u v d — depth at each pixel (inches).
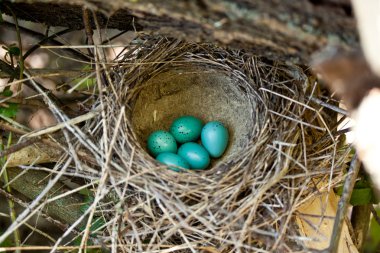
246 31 19.4
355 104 19.0
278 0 18.3
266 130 23.7
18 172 25.6
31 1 21.3
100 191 22.9
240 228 22.0
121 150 23.4
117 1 19.5
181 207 22.3
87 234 23.0
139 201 22.9
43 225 29.7
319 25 18.3
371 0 17.3
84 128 23.8
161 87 26.5
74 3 20.8
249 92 25.3
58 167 24.3
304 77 24.1
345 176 23.1
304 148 23.0
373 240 28.7
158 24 20.7
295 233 22.3
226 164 23.5
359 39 18.1
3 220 29.5
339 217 22.1
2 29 30.7
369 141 20.3
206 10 18.9
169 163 24.8
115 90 24.3
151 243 22.4
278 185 22.6
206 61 25.8
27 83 26.0
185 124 26.6
